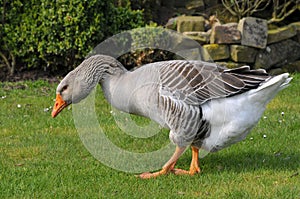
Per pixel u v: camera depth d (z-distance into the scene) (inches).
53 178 257.8
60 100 268.2
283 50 512.1
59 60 498.0
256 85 245.4
